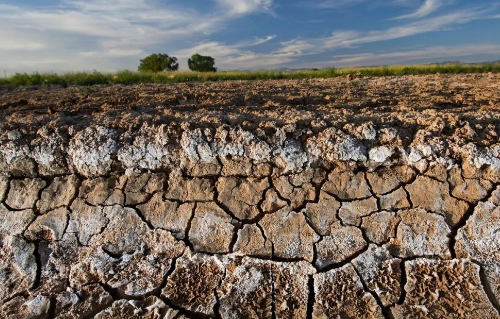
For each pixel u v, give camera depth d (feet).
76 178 9.15
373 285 7.28
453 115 10.09
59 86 31.24
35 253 8.24
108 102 17.28
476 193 8.13
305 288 7.30
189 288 7.45
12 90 27.84
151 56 94.79
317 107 15.02
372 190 8.50
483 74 39.32
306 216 8.32
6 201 8.98
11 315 7.29
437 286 7.16
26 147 9.18
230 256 7.84
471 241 7.68
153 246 8.12
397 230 7.97
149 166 9.09
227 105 16.33
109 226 8.46
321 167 8.85
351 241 7.94
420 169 8.52
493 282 7.16
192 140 8.95
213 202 8.61
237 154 8.92
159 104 16.67
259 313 7.03
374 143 8.94
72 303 7.37
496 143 8.66
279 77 44.88
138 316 7.11
